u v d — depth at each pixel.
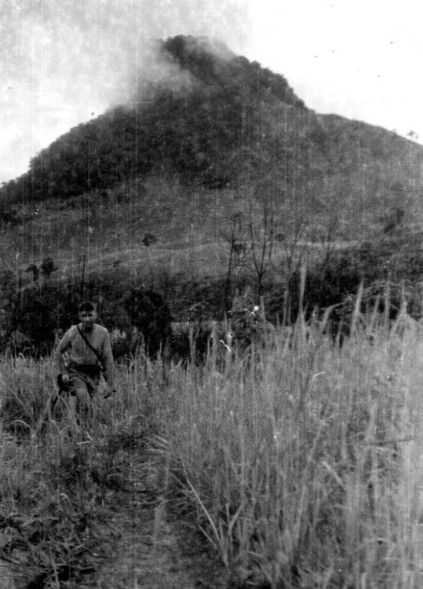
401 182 113.06
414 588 2.34
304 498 2.82
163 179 173.25
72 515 3.40
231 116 192.88
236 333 4.36
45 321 9.77
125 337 8.52
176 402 4.99
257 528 2.90
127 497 3.65
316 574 2.47
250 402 3.63
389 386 3.46
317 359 3.68
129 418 4.88
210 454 3.53
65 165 182.00
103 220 153.88
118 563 2.93
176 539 3.12
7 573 2.86
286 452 3.07
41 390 6.00
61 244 139.12
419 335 3.72
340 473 3.12
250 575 2.66
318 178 145.75
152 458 4.28
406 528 2.61
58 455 4.11
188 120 192.38
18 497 3.61
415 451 2.84
